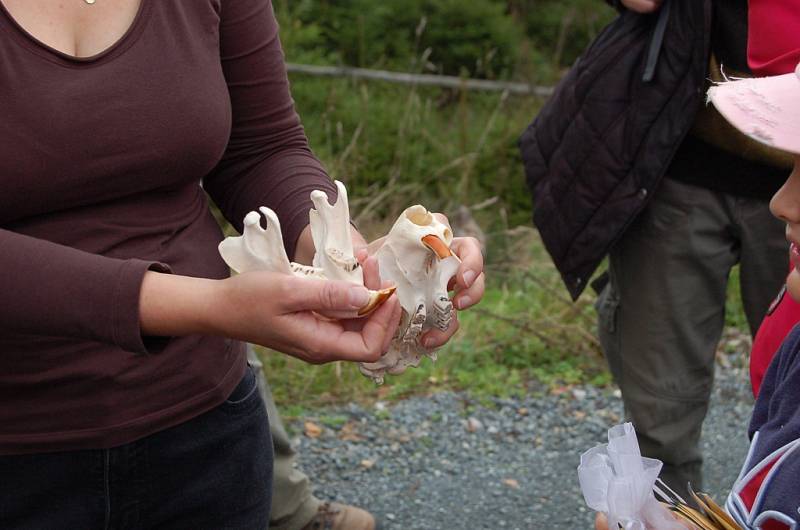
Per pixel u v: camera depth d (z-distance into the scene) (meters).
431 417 3.77
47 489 1.46
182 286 1.31
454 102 6.64
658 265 2.51
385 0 7.09
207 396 1.52
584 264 2.57
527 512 3.17
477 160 5.98
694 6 2.32
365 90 6.08
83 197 1.41
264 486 1.67
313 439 3.59
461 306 1.59
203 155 1.49
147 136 1.41
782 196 1.41
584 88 2.54
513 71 7.15
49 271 1.28
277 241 1.40
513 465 3.46
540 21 7.73
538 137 2.71
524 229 5.20
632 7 2.43
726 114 1.45
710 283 2.52
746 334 4.39
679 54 2.36
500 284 5.06
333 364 4.02
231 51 1.67
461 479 3.36
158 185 1.47
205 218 1.60
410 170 5.79
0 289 1.27
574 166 2.55
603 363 4.19
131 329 1.28
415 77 6.45
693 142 2.43
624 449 1.39
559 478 3.37
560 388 4.00
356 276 1.49
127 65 1.40
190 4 1.49
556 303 4.61
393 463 3.46
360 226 5.04
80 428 1.44
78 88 1.36
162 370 1.47
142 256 1.47
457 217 5.32
